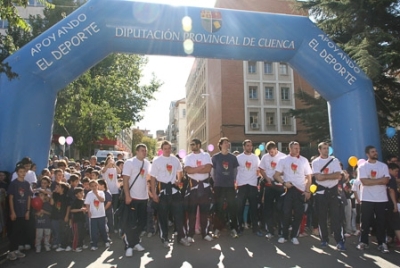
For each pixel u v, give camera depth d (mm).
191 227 7664
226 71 43375
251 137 42844
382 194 6770
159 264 6086
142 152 6969
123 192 6867
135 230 6852
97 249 7375
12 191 6812
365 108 9898
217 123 44688
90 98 24453
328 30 14773
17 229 6758
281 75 44500
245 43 9742
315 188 7371
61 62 8719
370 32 12852
